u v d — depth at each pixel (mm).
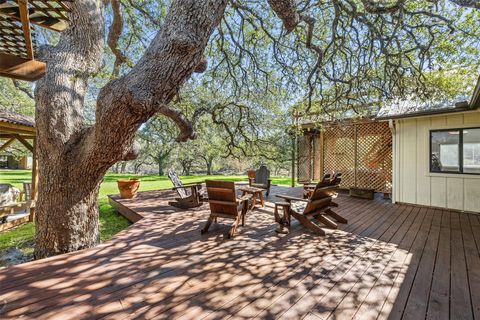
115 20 4770
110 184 12414
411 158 6195
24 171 20422
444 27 4281
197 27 2486
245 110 6617
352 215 5023
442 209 5652
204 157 21609
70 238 3330
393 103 6363
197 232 3787
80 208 3395
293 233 3770
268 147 7340
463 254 3004
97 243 3727
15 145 13828
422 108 5727
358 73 4727
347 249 3137
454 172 5566
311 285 2244
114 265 2586
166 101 2717
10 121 5074
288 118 7293
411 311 1894
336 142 8727
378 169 7668
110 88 2607
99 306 1875
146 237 3529
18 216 5488
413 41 4598
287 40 5656
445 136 5730
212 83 6453
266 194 7531
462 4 2916
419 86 4902
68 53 3684
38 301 1912
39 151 3387
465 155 5465
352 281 2330
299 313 1844
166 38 2494
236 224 3662
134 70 2600
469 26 4219
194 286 2197
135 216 5156
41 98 3303
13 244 4309
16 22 1986
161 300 1977
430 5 4238
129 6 5539
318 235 3688
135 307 1877
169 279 2312
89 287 2141
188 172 23484
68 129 3344
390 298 2061
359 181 8039
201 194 6117
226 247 3160
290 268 2584
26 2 1687
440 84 4766
